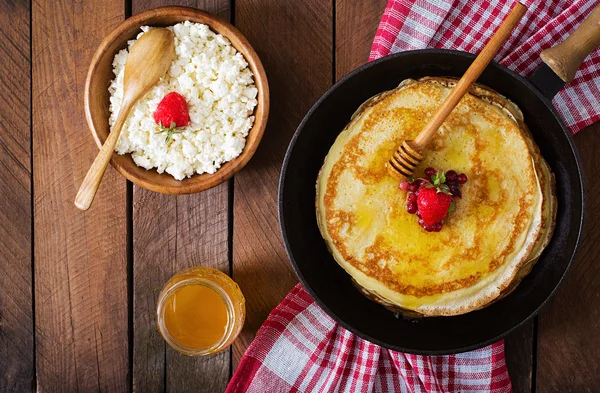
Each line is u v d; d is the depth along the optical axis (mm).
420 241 766
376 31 844
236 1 849
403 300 772
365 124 774
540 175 761
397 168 756
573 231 757
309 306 846
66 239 866
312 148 803
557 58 738
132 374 870
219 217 860
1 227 868
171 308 836
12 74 860
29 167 864
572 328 842
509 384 838
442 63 776
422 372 831
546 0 813
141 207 862
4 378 872
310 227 813
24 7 856
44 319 871
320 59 848
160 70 797
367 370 839
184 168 809
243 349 866
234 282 840
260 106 800
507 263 764
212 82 805
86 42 855
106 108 820
